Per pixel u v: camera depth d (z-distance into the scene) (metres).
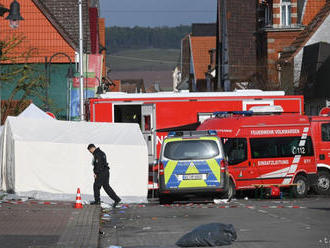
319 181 71.06
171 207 57.41
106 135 68.06
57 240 35.88
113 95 77.38
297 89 135.62
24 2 131.75
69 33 143.25
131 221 45.88
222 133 67.88
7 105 122.19
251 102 77.94
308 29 146.00
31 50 130.50
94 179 64.94
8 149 66.19
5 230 39.72
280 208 53.91
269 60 151.88
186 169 59.09
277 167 68.00
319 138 72.31
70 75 101.81
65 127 67.94
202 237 33.47
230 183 66.06
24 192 64.19
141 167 67.62
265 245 33.62
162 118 76.88
